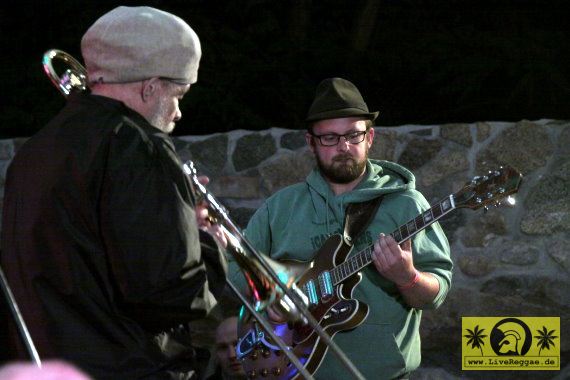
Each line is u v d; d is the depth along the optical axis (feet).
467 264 33.53
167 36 16.11
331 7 58.80
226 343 26.94
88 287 15.28
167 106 16.37
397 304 22.34
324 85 23.13
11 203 15.98
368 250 21.91
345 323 21.74
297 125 51.67
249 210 35.86
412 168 34.35
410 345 22.56
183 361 16.01
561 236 32.96
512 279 33.30
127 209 15.05
